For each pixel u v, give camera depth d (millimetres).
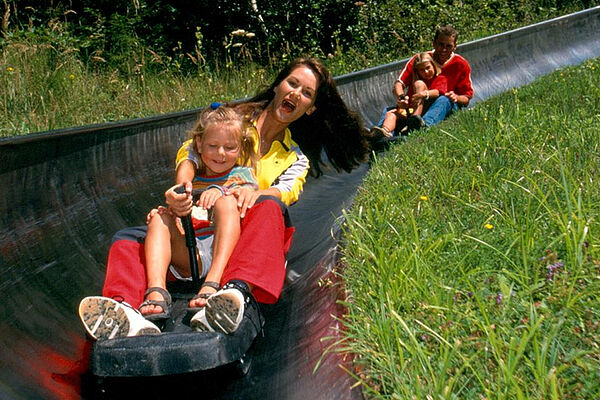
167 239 3188
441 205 3992
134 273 3062
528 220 3230
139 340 2590
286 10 15094
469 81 8453
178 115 6152
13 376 2588
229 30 14734
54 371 2781
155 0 14469
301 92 4363
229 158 3664
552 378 2037
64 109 8633
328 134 5285
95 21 12883
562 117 5680
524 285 2756
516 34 13984
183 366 2547
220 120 3629
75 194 4316
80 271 3760
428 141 5906
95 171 4699
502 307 2643
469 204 3803
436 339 2520
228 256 3125
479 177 4305
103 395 2674
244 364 2797
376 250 3377
